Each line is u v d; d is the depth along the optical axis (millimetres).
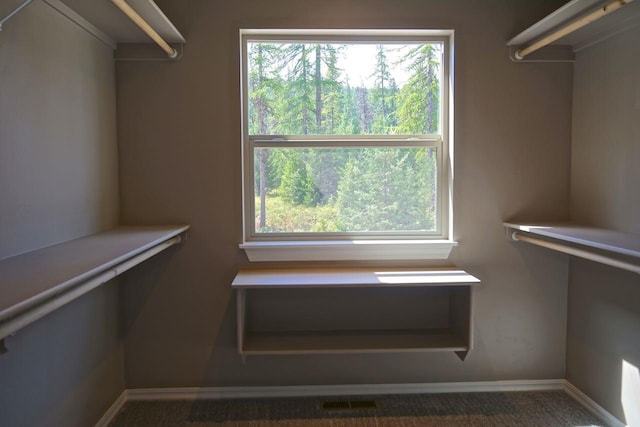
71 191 1647
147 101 2119
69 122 1635
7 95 1261
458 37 2166
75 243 1558
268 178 2242
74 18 1651
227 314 2197
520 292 2256
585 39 2062
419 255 2227
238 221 2176
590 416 2027
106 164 1980
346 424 1966
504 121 2205
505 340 2268
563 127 2217
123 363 2166
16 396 1333
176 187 2152
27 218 1360
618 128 1885
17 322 871
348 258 2219
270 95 2217
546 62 2195
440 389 2260
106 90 1986
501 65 2188
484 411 2074
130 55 2082
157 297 2178
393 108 2254
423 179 2277
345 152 2256
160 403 2160
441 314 2262
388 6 2133
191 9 2104
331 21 2121
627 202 1833
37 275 1053
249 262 2195
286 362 2229
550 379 2273
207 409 2100
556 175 2229
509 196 2227
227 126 2145
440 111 2262
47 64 1478
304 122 2234
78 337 1721
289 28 2117
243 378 2223
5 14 1242
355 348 2016
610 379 1944
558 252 2252
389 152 2264
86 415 1788
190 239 2172
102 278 1288
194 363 2205
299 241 2248
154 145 2135
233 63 2123
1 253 1237
